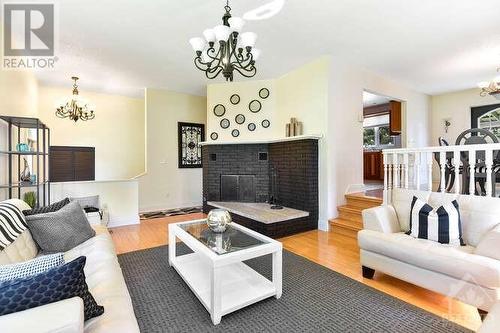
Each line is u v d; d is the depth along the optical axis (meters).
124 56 3.88
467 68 4.56
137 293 2.17
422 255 1.98
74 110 5.19
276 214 3.90
